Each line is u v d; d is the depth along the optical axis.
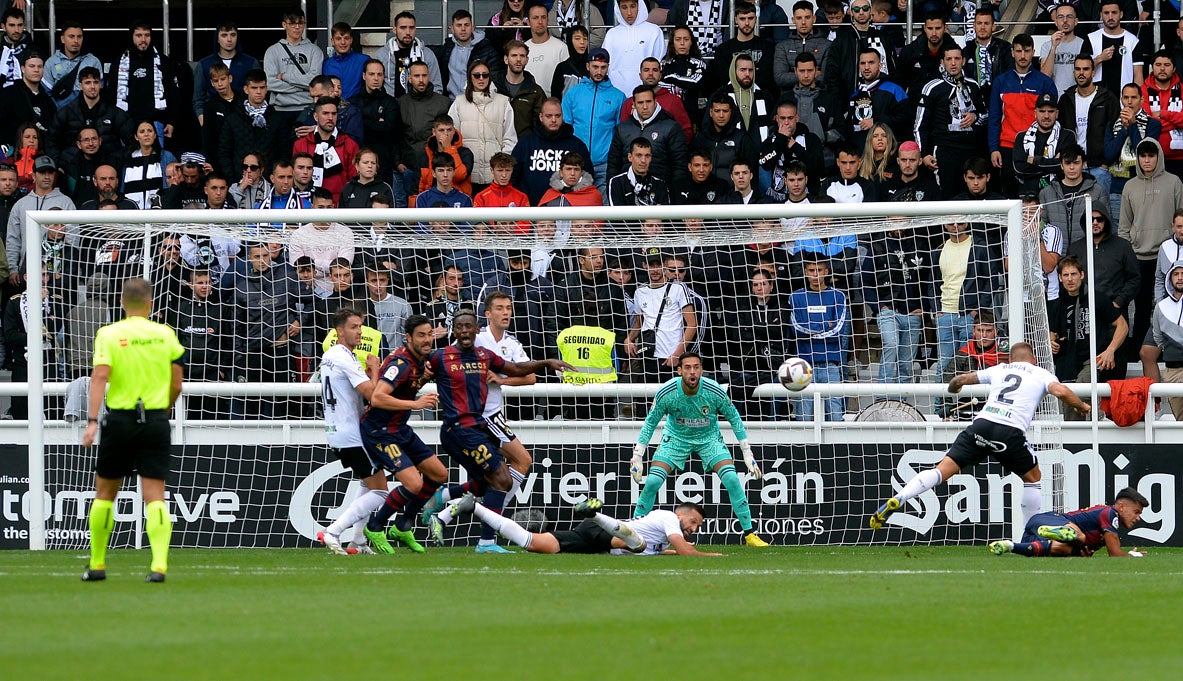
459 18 67.69
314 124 62.66
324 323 51.69
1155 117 60.78
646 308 51.62
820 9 69.81
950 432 48.72
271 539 48.91
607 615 25.61
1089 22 68.44
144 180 60.69
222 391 48.50
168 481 48.88
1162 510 48.09
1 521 48.59
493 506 42.75
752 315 51.97
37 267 46.62
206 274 50.94
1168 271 54.34
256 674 18.97
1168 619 25.33
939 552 44.25
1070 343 53.69
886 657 20.81
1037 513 42.91
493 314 46.53
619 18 68.56
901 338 52.53
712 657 20.70
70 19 80.00
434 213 46.56
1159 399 52.34
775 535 48.78
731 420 45.72
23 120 65.12
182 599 27.77
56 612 25.48
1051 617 25.55
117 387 29.83
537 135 61.66
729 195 58.81
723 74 65.56
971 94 63.16
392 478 49.12
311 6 79.06
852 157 58.56
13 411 54.75
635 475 45.59
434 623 24.36
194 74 68.25
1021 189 60.16
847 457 48.91
